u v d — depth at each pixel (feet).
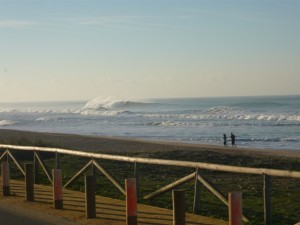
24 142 90.27
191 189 46.32
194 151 88.43
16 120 311.88
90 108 476.13
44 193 43.68
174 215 26.86
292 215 34.71
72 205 37.91
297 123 222.07
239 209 24.34
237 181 52.49
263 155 92.43
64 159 72.13
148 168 62.59
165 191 38.29
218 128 210.59
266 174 30.96
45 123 276.62
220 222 31.91
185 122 248.93
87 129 221.87
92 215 33.40
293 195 43.27
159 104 505.25
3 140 94.43
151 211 35.42
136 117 313.94
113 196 41.91
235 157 81.20
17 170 59.06
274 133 180.96
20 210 36.52
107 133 195.72
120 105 499.10
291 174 29.04
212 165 34.04
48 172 50.72
